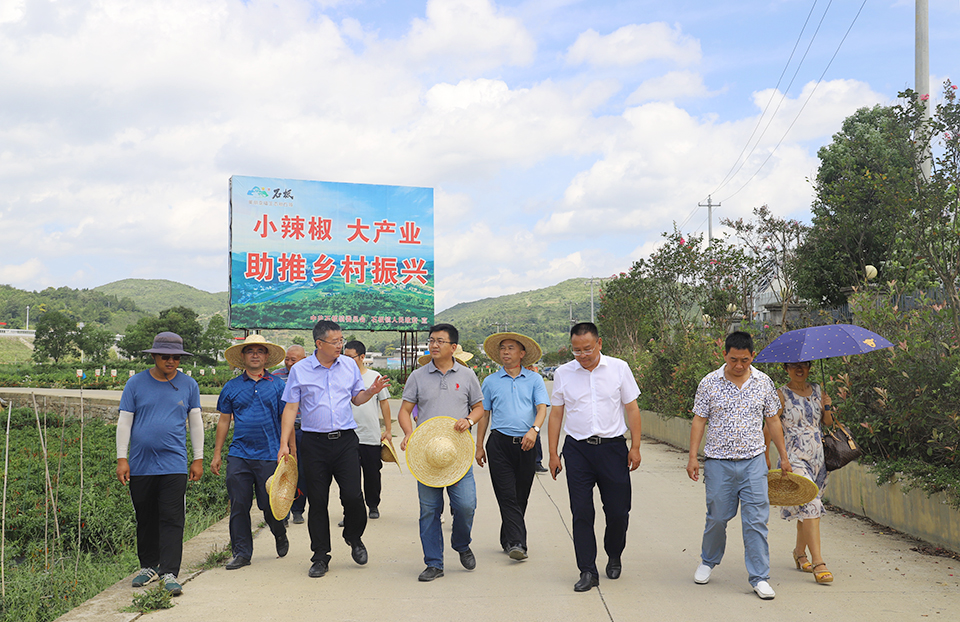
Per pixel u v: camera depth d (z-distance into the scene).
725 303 17.33
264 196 22.23
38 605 5.14
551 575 5.21
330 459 5.36
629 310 23.48
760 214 16.59
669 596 4.65
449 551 6.05
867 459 7.04
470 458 5.31
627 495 5.03
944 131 8.23
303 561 5.69
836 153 19.12
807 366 5.10
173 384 5.18
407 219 23.44
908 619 4.14
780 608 4.38
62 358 64.31
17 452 14.29
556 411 5.25
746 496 4.74
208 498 8.95
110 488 9.56
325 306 22.61
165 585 4.73
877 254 15.62
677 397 13.78
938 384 6.25
